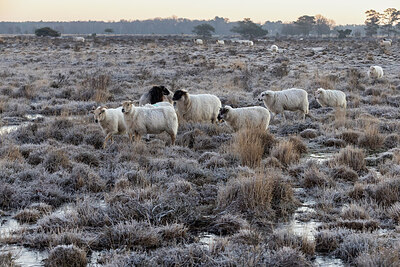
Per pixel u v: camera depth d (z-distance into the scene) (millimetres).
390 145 13008
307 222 7887
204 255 6383
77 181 9484
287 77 27938
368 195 8758
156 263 6238
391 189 8703
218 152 12070
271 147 12383
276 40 93938
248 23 156000
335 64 36562
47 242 6965
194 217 7848
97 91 21156
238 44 71562
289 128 15031
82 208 8070
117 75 28547
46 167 10391
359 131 14273
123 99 21094
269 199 8438
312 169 10031
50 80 26484
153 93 16453
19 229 7398
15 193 8812
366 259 6113
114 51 49406
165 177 9875
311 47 63781
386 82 25859
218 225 7586
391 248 6422
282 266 6141
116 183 9312
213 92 22578
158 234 7176
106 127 12734
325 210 8250
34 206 8328
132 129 12383
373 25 182625
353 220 7535
